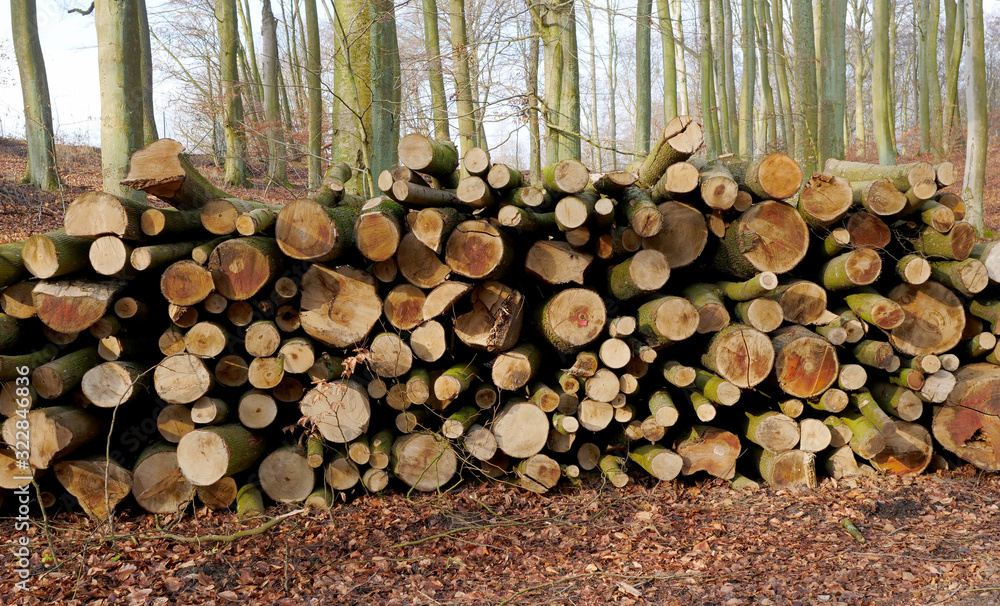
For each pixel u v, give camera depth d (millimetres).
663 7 14242
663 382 4840
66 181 13023
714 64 17188
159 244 4078
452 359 4703
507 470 4715
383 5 8320
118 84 6258
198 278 3990
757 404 4855
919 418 4891
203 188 4426
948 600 2893
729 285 4684
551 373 4875
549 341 4543
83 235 3857
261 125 13570
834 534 3773
